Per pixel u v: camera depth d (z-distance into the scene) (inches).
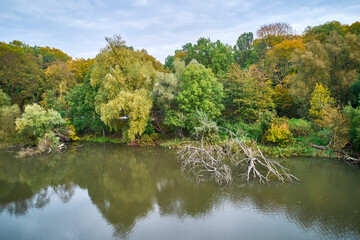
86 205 493.7
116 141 1212.5
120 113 1047.0
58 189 590.9
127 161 848.3
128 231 389.1
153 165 783.7
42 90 1665.8
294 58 1084.5
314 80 997.2
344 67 998.4
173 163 799.7
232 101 1085.8
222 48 1473.9
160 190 559.8
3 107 1139.3
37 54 2098.9
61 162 847.1
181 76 1109.1
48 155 955.3
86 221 426.0
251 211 441.7
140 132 1027.3
